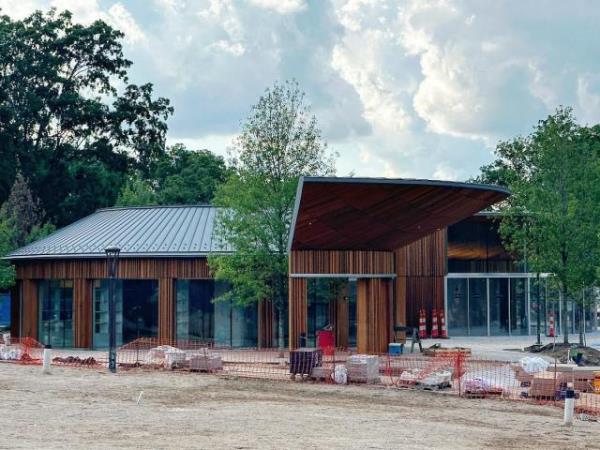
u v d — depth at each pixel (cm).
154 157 10100
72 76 9750
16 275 5841
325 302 5416
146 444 2169
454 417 2894
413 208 4281
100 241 5644
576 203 5144
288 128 5228
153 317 5459
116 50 9856
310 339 5372
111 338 4041
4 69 9325
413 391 3494
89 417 2667
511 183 5550
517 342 5888
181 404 3012
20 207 8219
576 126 5506
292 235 4388
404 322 5697
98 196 9356
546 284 5591
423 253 6209
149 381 3644
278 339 5328
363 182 3997
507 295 6525
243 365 4338
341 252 4566
